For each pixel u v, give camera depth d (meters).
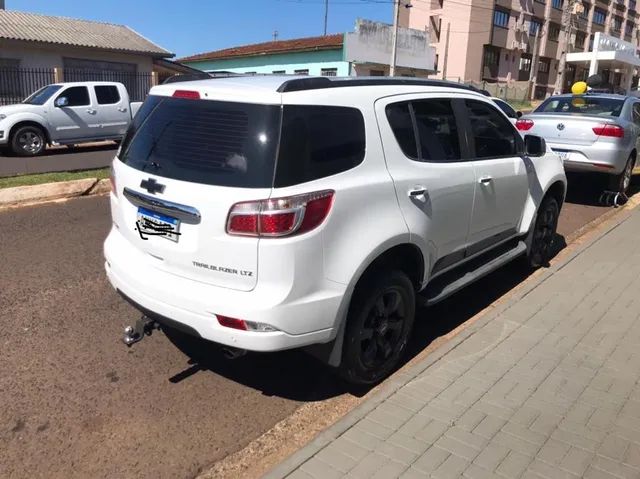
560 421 3.22
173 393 3.63
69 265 5.76
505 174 4.79
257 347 3.06
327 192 3.11
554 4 54.00
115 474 2.91
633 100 9.60
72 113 14.66
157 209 3.30
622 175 9.22
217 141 3.18
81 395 3.56
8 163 12.66
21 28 25.20
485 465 2.85
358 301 3.41
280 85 3.19
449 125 4.24
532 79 48.62
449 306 5.19
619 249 6.55
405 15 48.69
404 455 2.91
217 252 3.06
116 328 4.44
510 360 3.92
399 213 3.54
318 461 2.86
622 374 3.76
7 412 3.35
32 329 4.36
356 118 3.41
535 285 5.35
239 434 3.28
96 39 26.62
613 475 2.79
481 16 45.81
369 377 3.66
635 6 70.88
